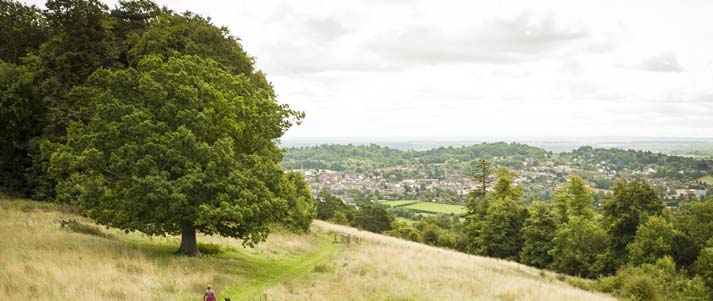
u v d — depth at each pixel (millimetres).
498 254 54344
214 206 19484
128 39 33188
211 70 23688
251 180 20922
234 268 21938
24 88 35250
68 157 20047
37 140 33688
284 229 40500
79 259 18688
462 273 27516
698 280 31641
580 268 43062
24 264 16781
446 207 152625
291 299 17484
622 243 43531
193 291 16953
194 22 34562
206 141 21641
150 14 37656
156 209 19109
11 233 21688
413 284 22500
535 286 25844
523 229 50219
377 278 23281
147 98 21438
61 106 32312
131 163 19328
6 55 43156
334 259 29188
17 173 35719
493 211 55094
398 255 32531
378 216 92750
